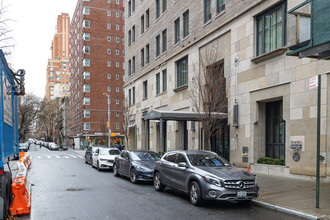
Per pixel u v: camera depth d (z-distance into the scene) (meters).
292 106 12.66
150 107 29.22
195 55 20.55
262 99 14.45
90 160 21.91
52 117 80.56
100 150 19.44
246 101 15.47
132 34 35.81
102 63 71.19
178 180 9.42
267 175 13.41
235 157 16.12
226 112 17.09
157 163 11.02
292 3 12.55
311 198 8.58
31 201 9.04
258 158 14.93
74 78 82.38
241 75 15.93
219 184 7.86
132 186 12.02
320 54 8.71
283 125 14.01
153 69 28.67
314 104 11.62
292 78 12.70
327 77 11.14
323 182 11.09
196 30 20.62
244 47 15.73
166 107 25.52
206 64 15.24
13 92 8.11
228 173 8.27
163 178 10.45
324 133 11.12
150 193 10.41
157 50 28.22
